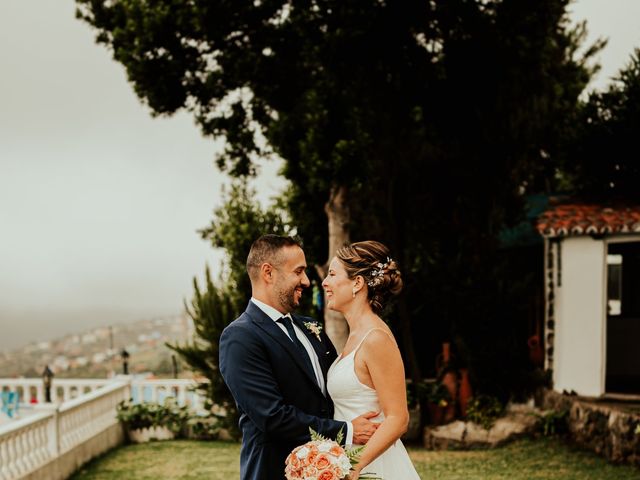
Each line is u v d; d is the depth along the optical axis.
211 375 9.09
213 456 8.23
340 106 8.16
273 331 2.94
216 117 9.33
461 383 8.81
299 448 2.57
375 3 8.12
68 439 7.59
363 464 2.71
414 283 9.32
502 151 9.32
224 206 9.52
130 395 9.88
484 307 8.76
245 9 8.08
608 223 8.05
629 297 10.40
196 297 9.17
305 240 9.51
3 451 6.09
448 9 8.63
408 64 8.89
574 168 10.19
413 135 9.61
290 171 8.88
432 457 7.69
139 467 7.79
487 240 9.20
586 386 8.38
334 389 3.06
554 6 9.11
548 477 6.57
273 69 8.50
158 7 8.02
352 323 3.12
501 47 9.19
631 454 6.94
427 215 9.81
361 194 9.45
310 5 8.20
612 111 9.41
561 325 8.64
